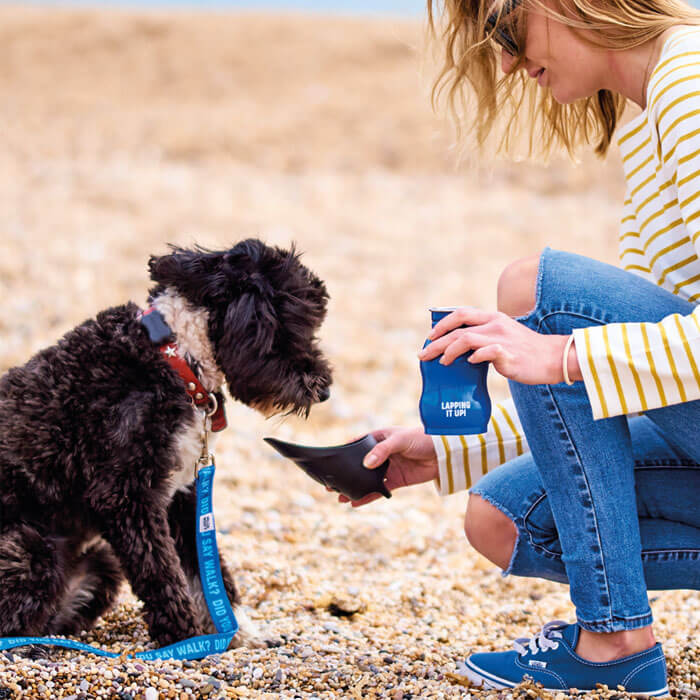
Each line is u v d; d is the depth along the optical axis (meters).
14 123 15.31
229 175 12.84
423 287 8.37
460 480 2.72
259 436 5.14
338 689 2.41
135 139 15.05
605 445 2.23
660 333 2.04
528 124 2.88
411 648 2.81
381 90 18.70
